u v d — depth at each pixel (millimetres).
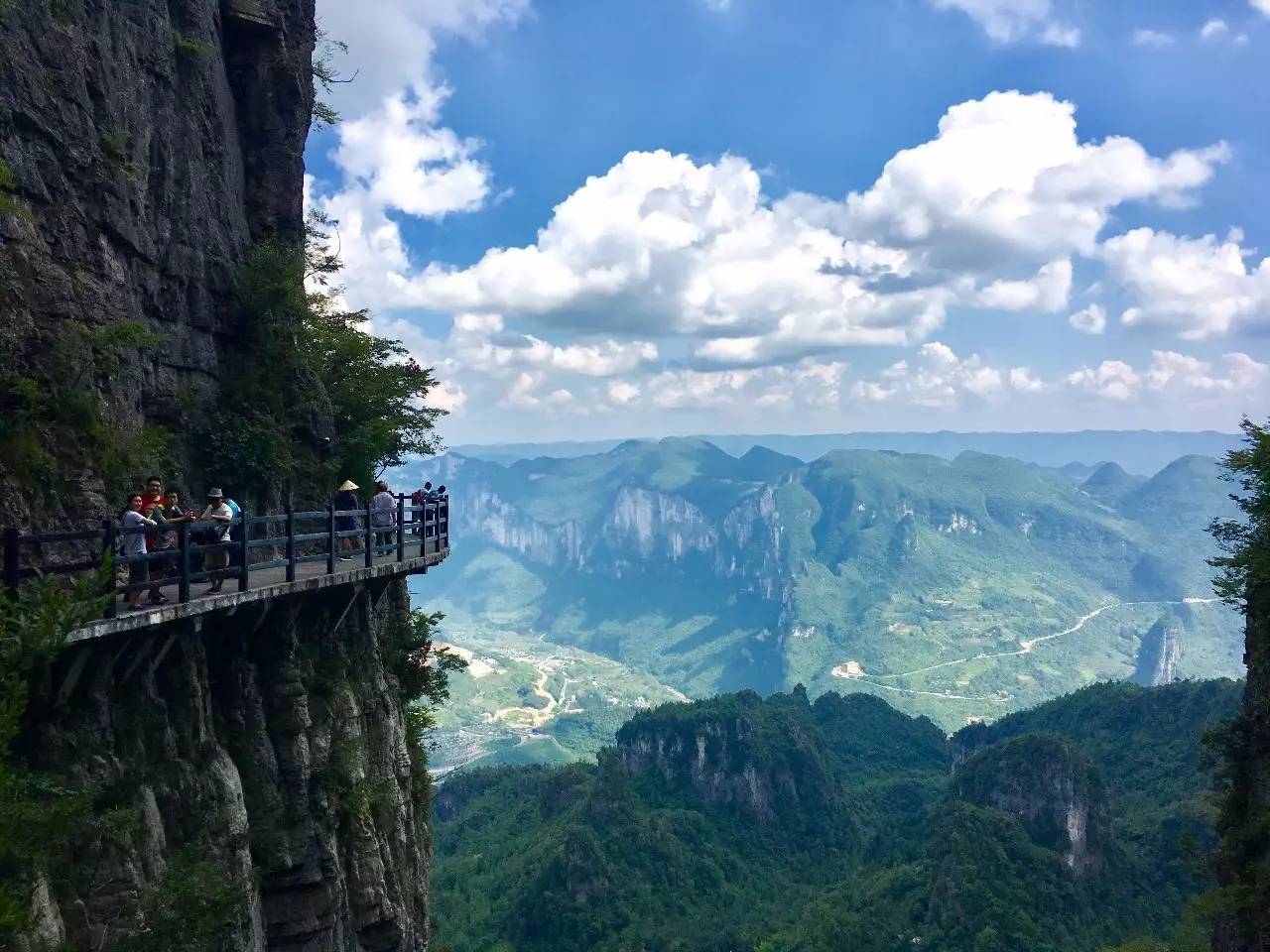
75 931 14914
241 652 21062
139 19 22656
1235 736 36469
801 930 123500
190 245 24938
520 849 156000
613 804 152750
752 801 172250
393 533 29266
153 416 22750
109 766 16312
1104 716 181875
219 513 20062
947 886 115562
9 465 16828
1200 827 124250
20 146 18094
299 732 22000
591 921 130375
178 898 16531
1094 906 115562
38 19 18797
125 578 17453
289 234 31141
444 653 38656
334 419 33719
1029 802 126875
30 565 16781
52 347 18328
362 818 24578
